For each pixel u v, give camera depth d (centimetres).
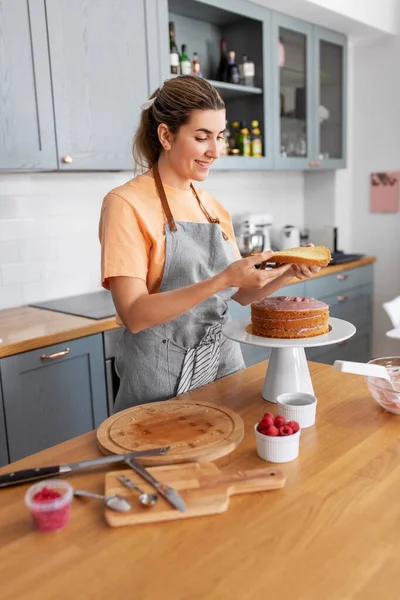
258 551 76
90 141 225
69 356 204
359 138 385
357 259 365
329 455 103
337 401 129
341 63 360
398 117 364
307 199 402
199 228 145
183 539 80
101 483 95
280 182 381
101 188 276
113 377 221
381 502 87
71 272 268
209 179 330
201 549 77
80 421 212
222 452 103
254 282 113
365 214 392
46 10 205
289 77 322
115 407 154
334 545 77
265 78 301
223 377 154
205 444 104
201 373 148
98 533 82
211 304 145
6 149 200
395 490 91
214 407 122
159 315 117
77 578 72
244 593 69
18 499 92
